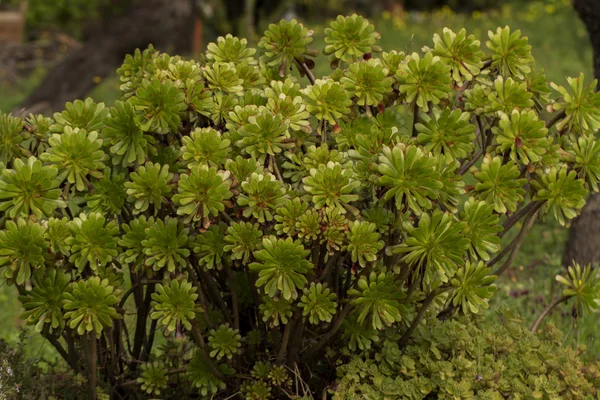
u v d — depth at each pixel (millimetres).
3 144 2926
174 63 2984
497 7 15984
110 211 2842
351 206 2781
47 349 3727
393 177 2719
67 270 2846
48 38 12695
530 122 2824
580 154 2898
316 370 3029
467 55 2896
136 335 3072
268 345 3031
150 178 2773
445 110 2797
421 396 2875
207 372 2965
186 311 2818
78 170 2807
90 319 2787
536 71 2973
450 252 2758
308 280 2846
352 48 2943
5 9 13383
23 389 2963
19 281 2752
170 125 2814
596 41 4195
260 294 2910
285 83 2883
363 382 2930
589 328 3746
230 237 2771
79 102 2900
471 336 3031
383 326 2930
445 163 2812
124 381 3104
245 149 2814
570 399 2975
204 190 2744
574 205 2875
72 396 3012
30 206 2762
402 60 2932
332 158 2814
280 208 2758
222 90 2934
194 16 8289
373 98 2865
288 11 15234
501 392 2941
